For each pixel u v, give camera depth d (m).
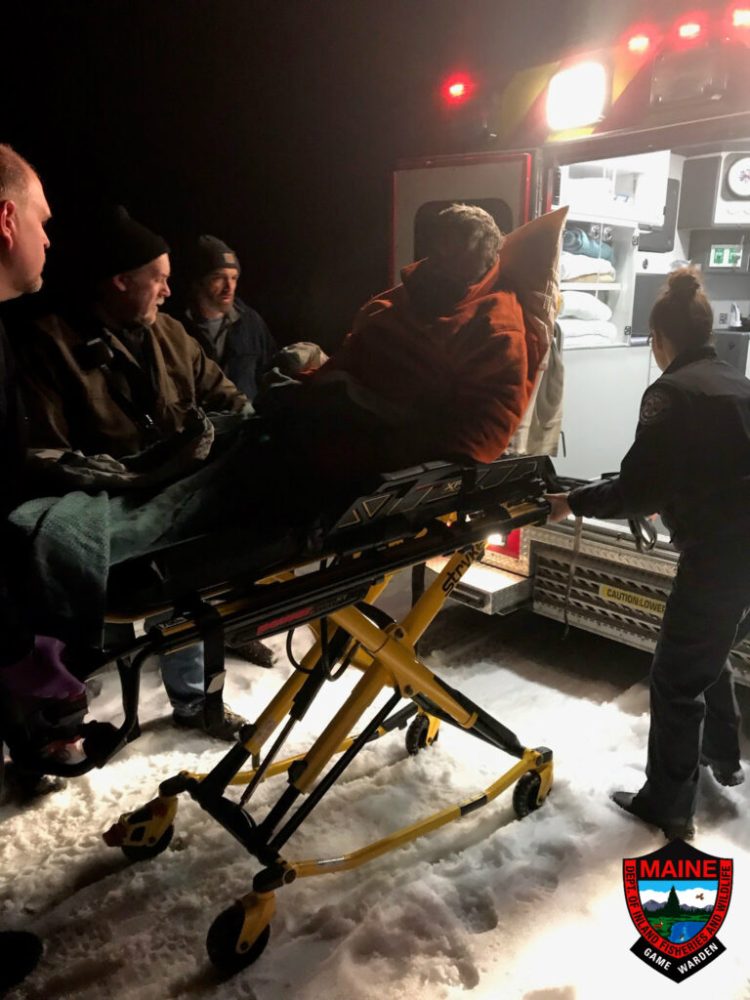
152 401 2.46
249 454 1.88
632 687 3.18
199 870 2.22
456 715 2.23
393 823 2.41
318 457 1.89
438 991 1.82
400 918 2.01
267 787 2.57
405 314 2.08
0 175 1.59
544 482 2.26
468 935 1.97
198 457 1.82
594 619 3.20
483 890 2.12
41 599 1.41
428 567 3.56
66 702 2.45
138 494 1.77
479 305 2.00
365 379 2.10
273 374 2.30
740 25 2.62
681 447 2.06
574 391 4.23
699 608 2.13
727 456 2.06
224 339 3.52
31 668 2.17
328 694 3.20
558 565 3.26
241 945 1.86
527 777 2.40
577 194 4.11
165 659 2.82
